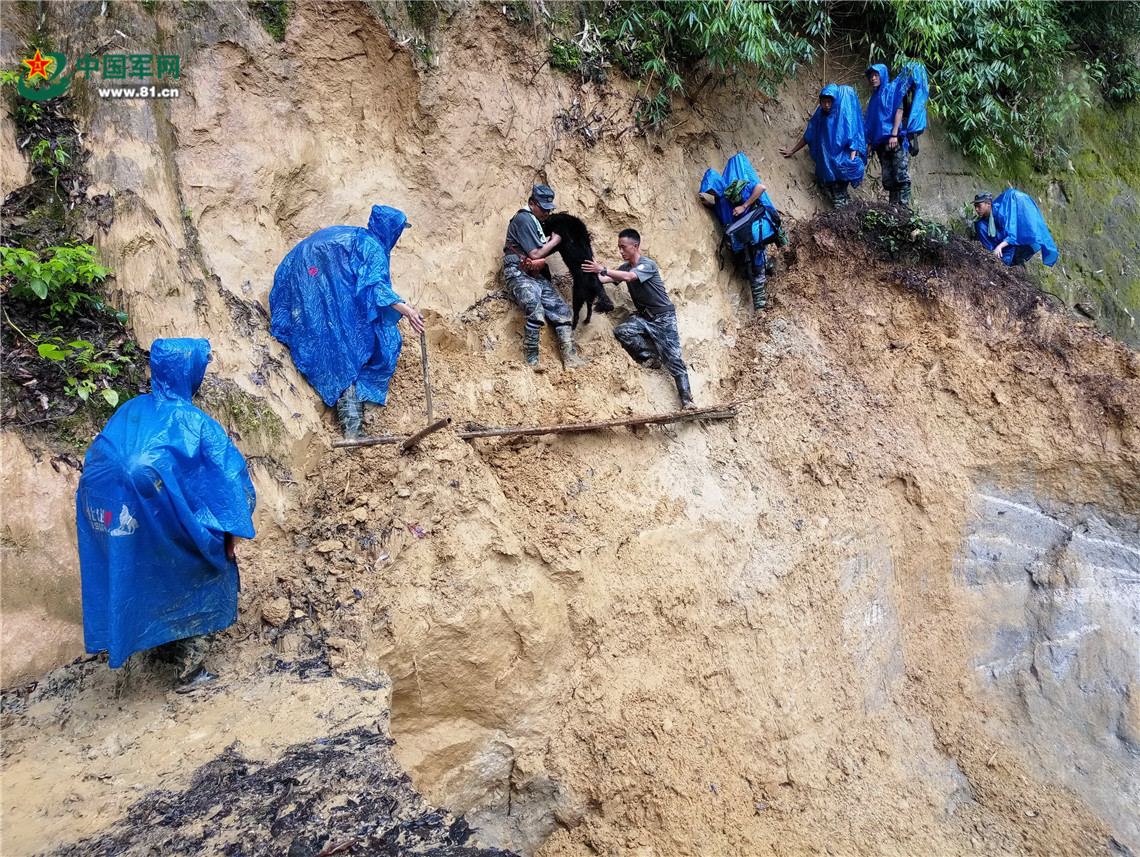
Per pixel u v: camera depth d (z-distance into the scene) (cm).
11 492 409
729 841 551
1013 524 790
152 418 368
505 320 638
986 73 953
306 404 530
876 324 796
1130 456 786
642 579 599
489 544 530
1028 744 720
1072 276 1033
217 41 548
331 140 606
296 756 364
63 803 322
